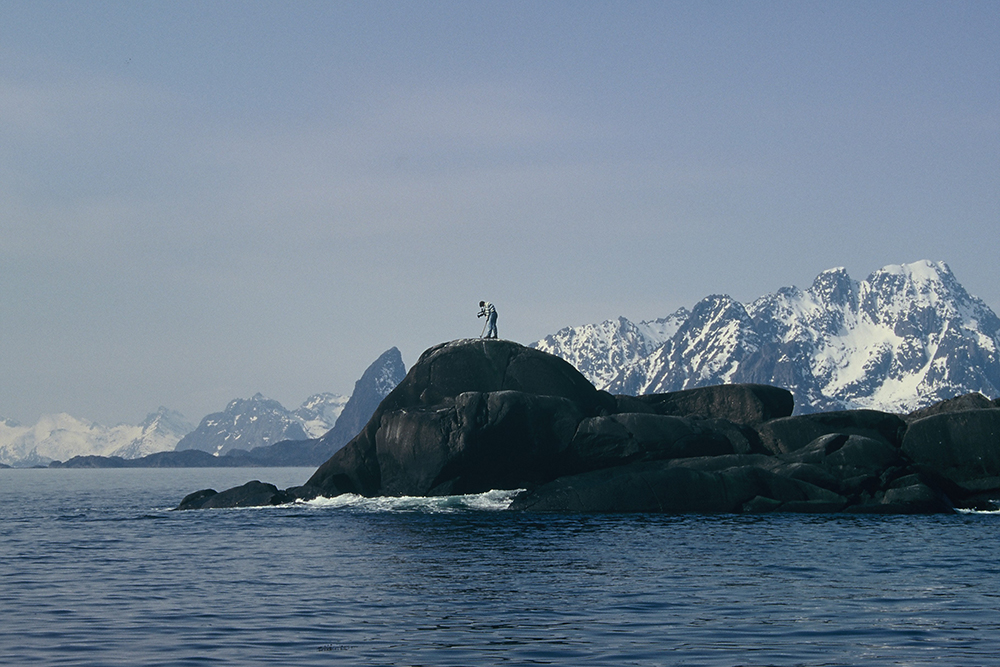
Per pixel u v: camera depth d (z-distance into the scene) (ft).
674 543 143.33
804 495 199.52
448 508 204.74
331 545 144.66
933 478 209.56
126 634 79.20
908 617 85.15
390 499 219.82
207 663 69.00
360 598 96.68
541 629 80.59
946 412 213.25
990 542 143.54
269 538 156.46
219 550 140.36
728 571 114.32
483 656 70.90
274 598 96.99
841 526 168.86
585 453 220.02
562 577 110.22
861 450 206.08
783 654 71.00
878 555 128.67
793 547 137.80
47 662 69.36
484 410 218.18
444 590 101.50
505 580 108.27
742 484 199.62
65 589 103.65
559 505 199.31
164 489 481.46
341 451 238.07
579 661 69.15
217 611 89.71
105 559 131.03
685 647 73.46
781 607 90.33
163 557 132.36
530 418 218.79
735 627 80.94
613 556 128.67
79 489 478.59
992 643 74.59
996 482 206.90
